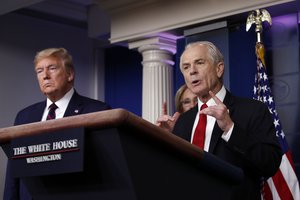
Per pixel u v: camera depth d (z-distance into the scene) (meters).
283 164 4.25
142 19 6.10
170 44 6.18
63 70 3.03
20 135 1.12
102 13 7.62
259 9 5.18
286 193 4.13
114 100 8.27
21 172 1.11
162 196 1.06
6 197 2.95
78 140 1.01
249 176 2.05
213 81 2.25
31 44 7.53
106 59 8.43
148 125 0.99
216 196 1.22
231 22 5.55
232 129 1.87
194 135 2.19
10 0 6.45
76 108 3.00
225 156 2.05
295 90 5.17
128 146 0.98
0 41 7.20
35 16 7.62
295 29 5.25
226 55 5.43
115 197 1.03
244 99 2.29
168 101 6.17
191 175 1.15
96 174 1.04
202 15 5.57
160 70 6.16
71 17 7.79
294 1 5.01
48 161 1.06
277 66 5.31
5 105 7.14
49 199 1.15
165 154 1.07
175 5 5.82
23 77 7.38
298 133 5.10
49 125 1.06
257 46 4.71
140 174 1.00
